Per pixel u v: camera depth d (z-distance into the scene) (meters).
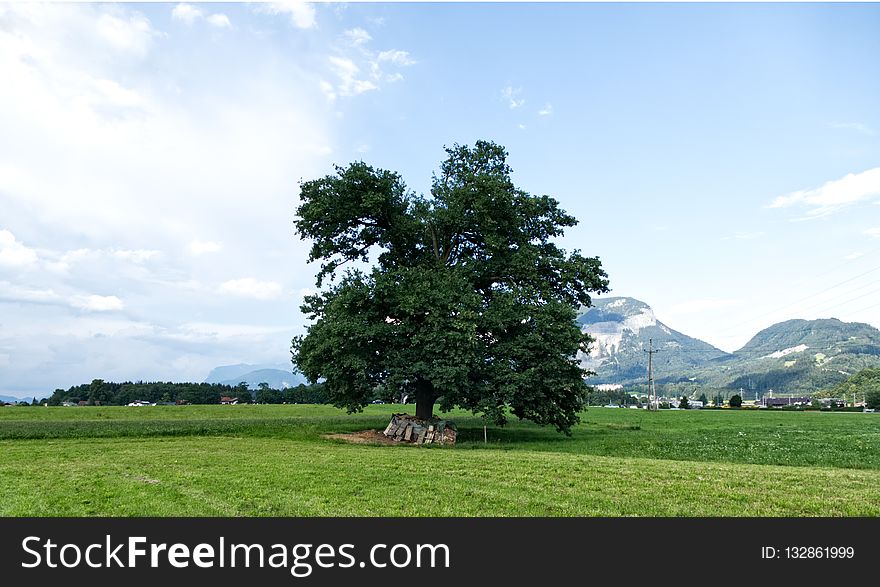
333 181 42.22
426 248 46.66
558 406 41.31
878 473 22.00
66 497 16.89
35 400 125.19
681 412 108.75
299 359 42.16
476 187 42.28
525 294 41.25
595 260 45.22
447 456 26.98
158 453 27.83
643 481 19.25
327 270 46.97
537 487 18.25
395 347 39.50
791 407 157.00
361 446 34.06
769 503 15.95
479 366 39.31
